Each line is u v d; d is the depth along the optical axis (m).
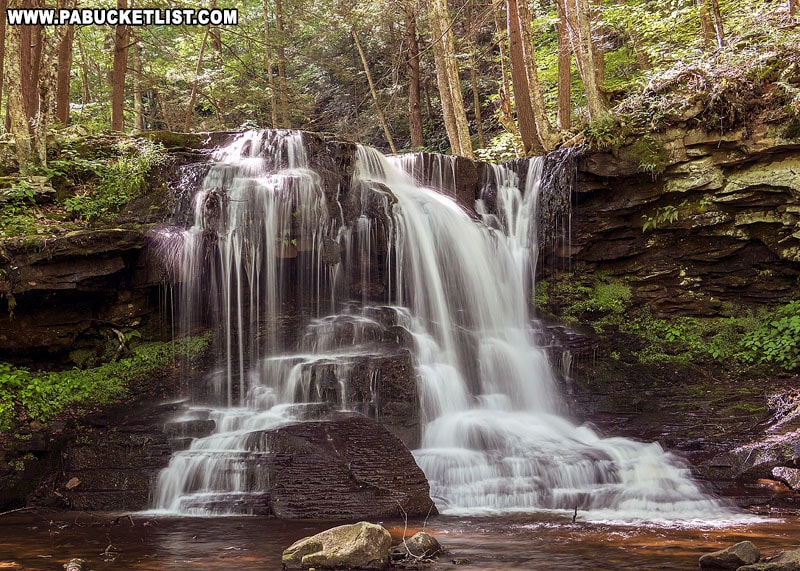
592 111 16.98
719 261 14.80
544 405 13.32
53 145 14.66
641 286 15.43
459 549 7.28
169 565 6.70
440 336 13.44
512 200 16.55
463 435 11.15
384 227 13.62
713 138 14.30
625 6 21.42
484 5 29.31
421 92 34.81
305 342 12.45
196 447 10.12
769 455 10.41
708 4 18.81
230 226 12.76
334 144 14.51
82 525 8.70
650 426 12.09
